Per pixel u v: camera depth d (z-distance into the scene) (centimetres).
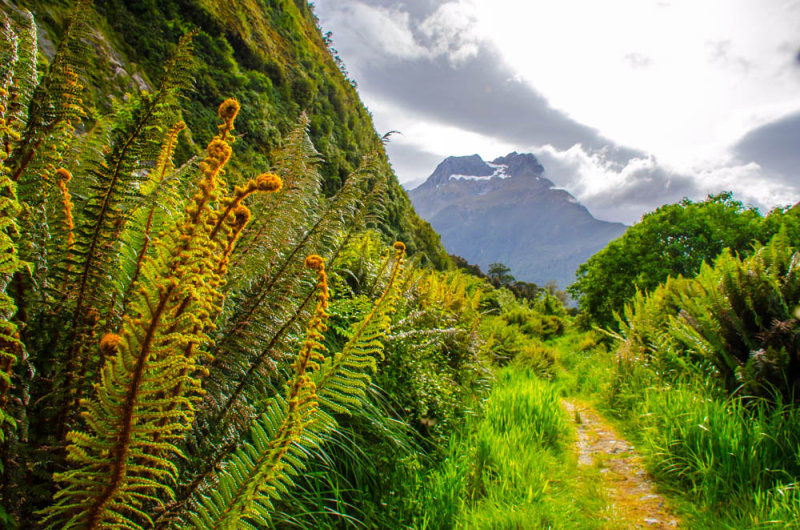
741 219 1938
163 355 83
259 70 4422
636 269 2095
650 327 602
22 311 106
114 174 109
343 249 234
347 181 212
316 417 119
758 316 412
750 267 431
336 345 284
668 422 381
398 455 283
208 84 2145
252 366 150
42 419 107
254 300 158
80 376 112
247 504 97
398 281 128
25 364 104
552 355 1043
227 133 93
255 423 108
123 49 2466
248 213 98
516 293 8475
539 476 332
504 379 686
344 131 5016
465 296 668
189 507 112
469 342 513
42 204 115
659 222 2117
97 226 110
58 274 112
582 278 2444
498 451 355
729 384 425
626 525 283
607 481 354
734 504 284
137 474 103
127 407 72
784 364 368
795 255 426
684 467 338
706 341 441
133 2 2827
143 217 111
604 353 938
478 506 288
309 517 211
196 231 81
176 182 118
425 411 339
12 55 107
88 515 76
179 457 120
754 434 323
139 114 111
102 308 114
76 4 114
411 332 356
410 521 254
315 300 167
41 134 111
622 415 531
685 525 281
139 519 105
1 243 77
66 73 114
